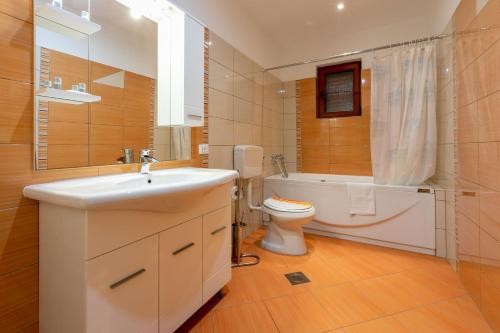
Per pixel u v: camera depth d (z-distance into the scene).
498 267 1.16
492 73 1.18
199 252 1.25
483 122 1.28
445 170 1.98
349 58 2.95
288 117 3.34
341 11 2.52
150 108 1.50
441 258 2.01
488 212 1.24
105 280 0.82
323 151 3.14
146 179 1.29
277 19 2.67
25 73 0.94
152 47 1.51
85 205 0.71
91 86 1.19
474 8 1.37
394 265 1.90
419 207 2.09
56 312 0.89
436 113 2.14
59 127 1.06
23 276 0.93
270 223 2.24
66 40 1.09
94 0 1.21
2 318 0.88
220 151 2.10
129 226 0.89
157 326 1.02
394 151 2.24
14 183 0.91
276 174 3.16
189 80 1.59
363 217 2.33
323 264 1.92
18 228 0.91
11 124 0.90
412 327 1.23
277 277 1.73
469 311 1.35
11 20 0.90
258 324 1.26
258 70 2.74
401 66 2.20
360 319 1.30
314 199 2.57
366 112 2.88
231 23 2.25
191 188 1.00
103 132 1.25
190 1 1.75
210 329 1.23
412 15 2.58
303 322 1.28
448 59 1.88
